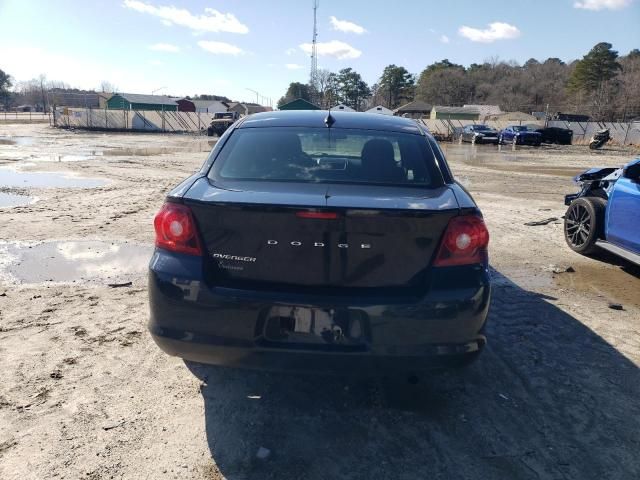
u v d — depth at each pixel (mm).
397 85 128250
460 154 28000
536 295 4996
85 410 2859
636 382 3363
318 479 2404
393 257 2531
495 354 3695
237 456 2545
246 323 2531
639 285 5430
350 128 3508
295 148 3277
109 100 70125
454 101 117688
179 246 2623
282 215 2479
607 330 4188
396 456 2580
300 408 2977
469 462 2549
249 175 3033
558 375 3422
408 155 3262
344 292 2539
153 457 2510
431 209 2535
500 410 3002
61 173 12992
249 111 86438
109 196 9586
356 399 3082
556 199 11273
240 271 2574
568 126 48969
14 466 2395
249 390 3146
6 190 9875
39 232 6656
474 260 2623
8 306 4234
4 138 28656
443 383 3281
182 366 3393
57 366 3311
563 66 129500
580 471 2506
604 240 6090
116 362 3404
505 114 70562
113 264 5445
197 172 3182
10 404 2873
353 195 2701
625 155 30562
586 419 2934
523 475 2467
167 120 49312
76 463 2438
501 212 9492
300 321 2525
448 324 2549
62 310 4199
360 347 2535
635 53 127375
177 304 2584
